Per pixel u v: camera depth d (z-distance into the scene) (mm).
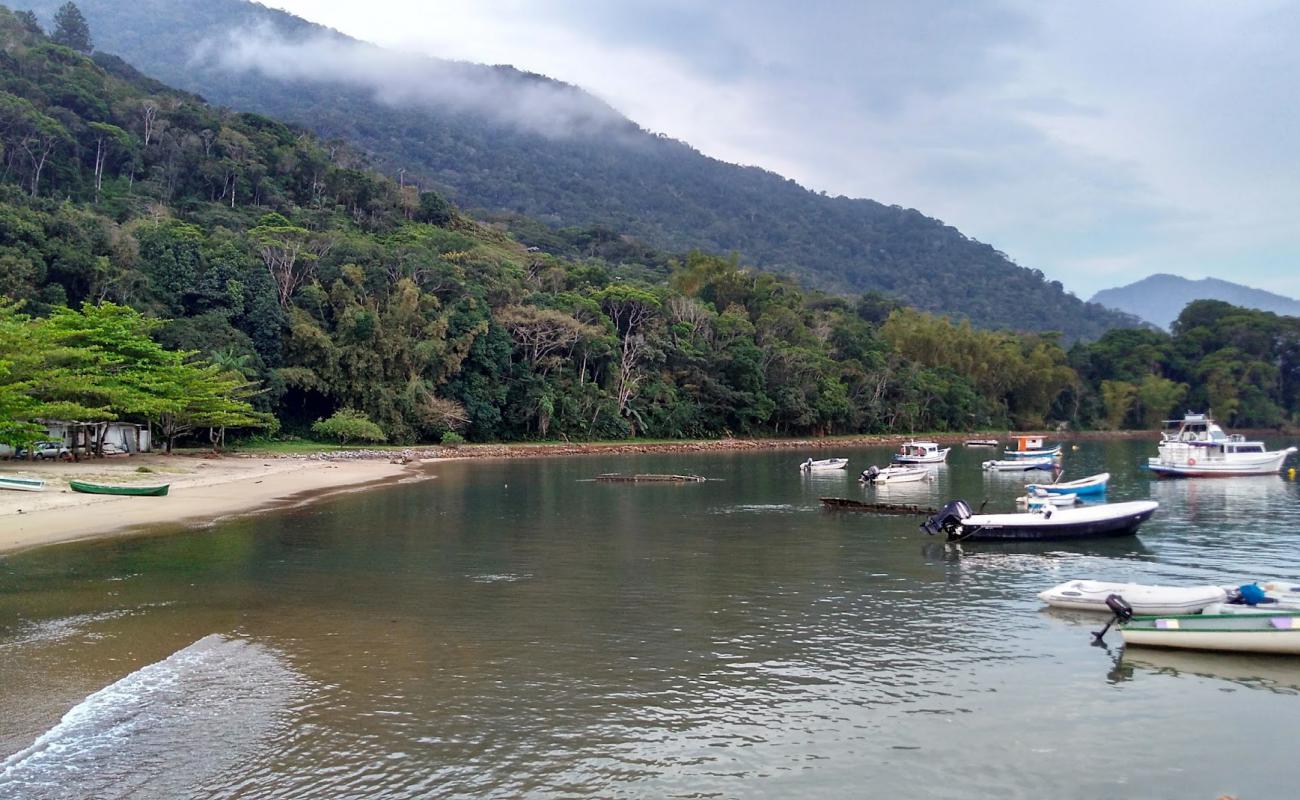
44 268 68688
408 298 83500
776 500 45938
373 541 30375
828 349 130000
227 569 24484
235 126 127875
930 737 12984
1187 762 12281
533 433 96125
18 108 101188
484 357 89250
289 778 11250
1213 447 63750
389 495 46406
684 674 15727
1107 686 15367
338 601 20922
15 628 17734
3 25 128500
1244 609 18172
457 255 103500
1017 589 23188
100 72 129000
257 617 19188
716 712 13859
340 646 17062
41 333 46344
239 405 61844
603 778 11445
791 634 18500
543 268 124875
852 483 57469
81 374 51062
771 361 114938
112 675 14977
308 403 82375
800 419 113750
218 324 72250
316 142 156375
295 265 85250
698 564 26562
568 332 94938
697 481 57125
